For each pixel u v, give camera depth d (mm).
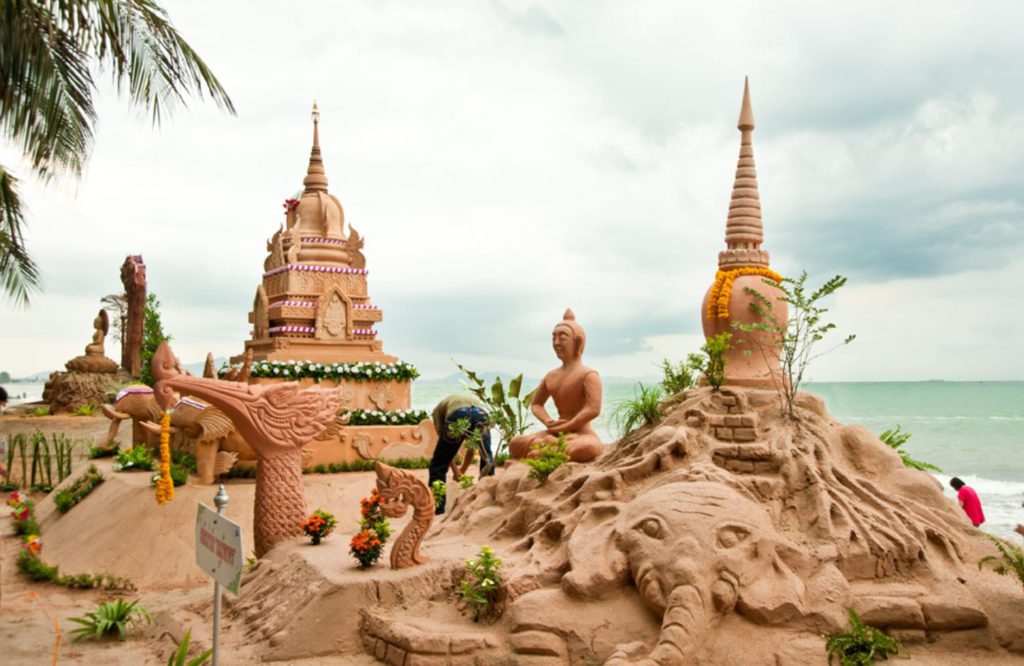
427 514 9188
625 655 6965
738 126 11359
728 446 9117
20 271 13250
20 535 16188
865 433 9625
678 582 7172
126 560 13258
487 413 14359
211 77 11883
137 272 33031
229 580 5996
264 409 11266
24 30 9938
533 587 8117
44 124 11086
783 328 9898
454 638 7656
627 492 9109
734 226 11102
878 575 7812
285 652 8273
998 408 66500
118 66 11195
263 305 20172
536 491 10125
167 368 10844
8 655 9430
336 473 17188
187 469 15719
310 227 21109
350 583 8617
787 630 7230
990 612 7375
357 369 18625
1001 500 22203
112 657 9352
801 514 8422
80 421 28203
